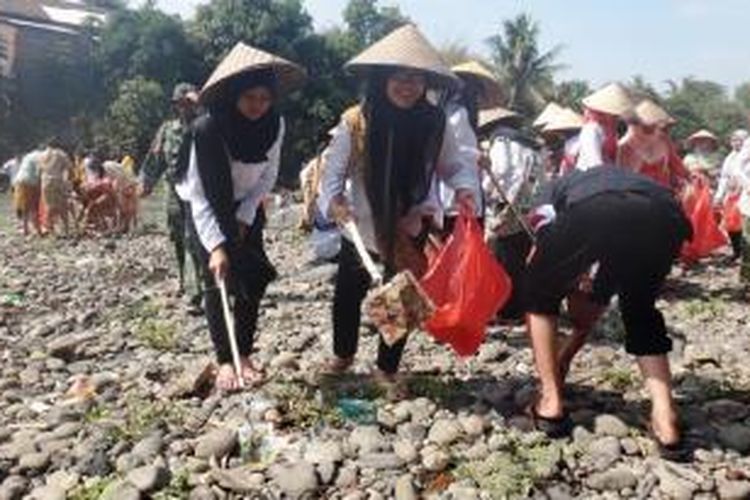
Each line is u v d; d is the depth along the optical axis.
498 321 4.38
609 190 2.76
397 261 3.18
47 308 5.56
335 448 2.81
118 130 23.77
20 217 10.29
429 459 2.74
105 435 2.96
